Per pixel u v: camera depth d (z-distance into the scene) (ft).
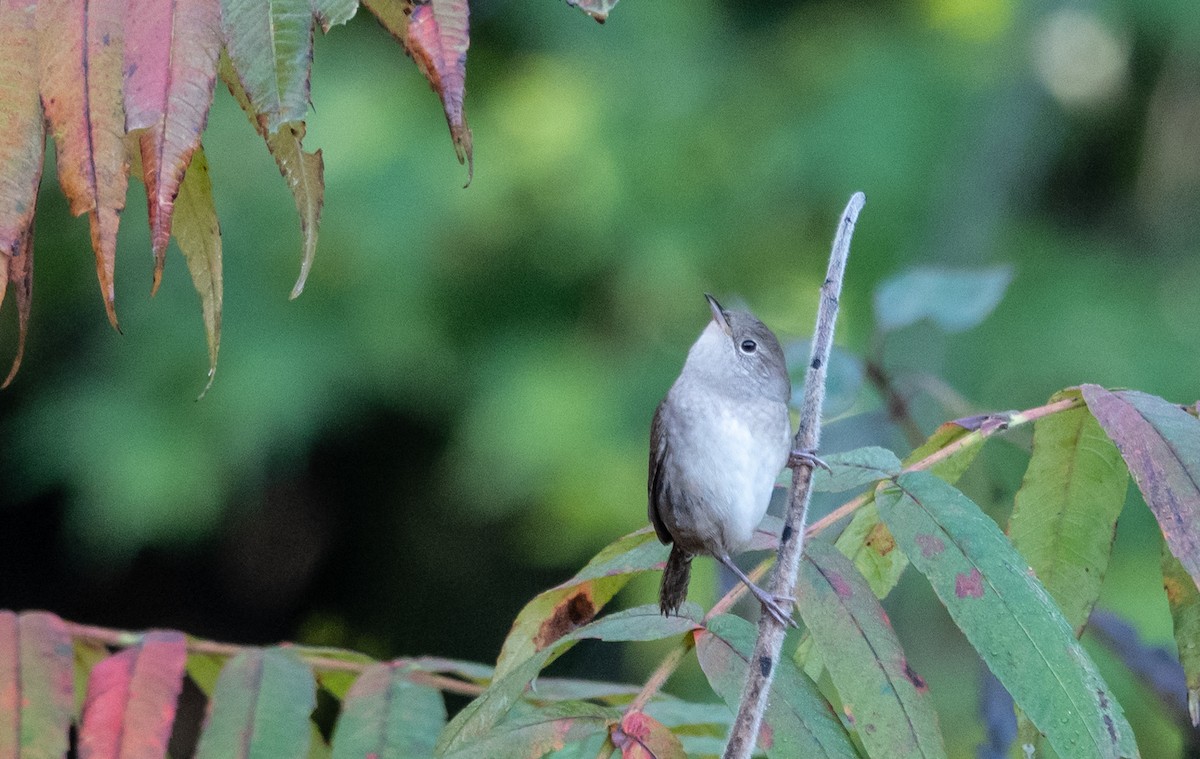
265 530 48.01
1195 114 45.83
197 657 13.24
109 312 9.12
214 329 10.65
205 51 9.10
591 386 40.34
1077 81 46.24
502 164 40.55
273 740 11.89
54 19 9.33
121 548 40.24
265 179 39.32
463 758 10.52
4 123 9.29
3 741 11.57
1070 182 47.06
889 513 10.68
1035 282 42.98
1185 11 44.45
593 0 8.66
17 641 11.98
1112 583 34.53
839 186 42.47
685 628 10.96
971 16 44.88
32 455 39.37
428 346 39.86
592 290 41.60
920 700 10.37
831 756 10.23
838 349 20.80
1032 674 9.77
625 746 10.58
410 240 39.19
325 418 39.73
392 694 12.39
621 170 41.16
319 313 39.47
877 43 44.55
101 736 11.67
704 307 41.81
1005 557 10.27
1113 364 40.96
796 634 19.48
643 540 13.21
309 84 9.12
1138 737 28.27
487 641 48.19
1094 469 11.93
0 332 40.60
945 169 43.27
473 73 42.16
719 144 42.86
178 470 38.27
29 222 9.28
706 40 44.01
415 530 48.01
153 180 8.89
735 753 9.64
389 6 9.03
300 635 48.96
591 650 42.37
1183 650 11.16
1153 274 44.11
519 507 43.62
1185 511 10.29
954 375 38.40
